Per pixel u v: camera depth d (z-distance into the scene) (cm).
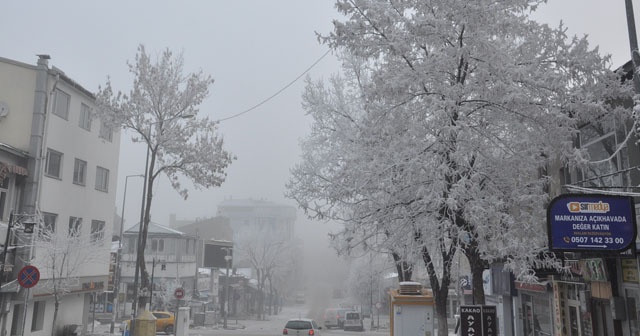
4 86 2377
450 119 1158
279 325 5325
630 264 1212
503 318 2153
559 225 1022
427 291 1967
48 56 2427
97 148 2970
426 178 1220
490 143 1254
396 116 1270
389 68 1258
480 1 1165
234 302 6762
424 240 1280
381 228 1375
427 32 1205
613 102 1325
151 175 2700
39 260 2312
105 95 2692
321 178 2047
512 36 1277
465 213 1155
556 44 1241
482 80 1168
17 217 2148
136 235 5459
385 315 6788
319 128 2166
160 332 3453
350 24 1250
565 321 1592
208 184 2847
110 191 3130
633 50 1018
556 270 1320
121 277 5328
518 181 1246
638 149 1203
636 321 1198
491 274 2242
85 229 2816
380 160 1266
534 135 1231
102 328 3678
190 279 5838
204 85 2852
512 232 1188
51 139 2473
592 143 1444
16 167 2200
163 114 2773
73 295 2880
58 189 2533
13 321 2272
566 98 1208
